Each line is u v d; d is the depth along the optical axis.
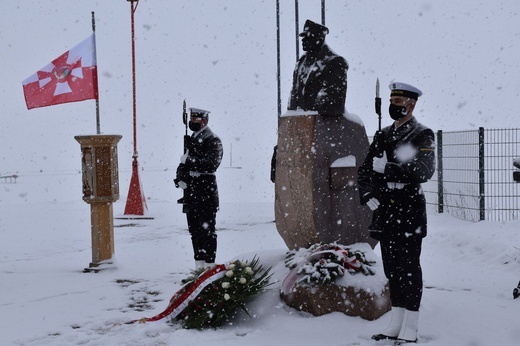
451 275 7.80
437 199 14.00
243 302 5.65
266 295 5.82
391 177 5.00
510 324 5.43
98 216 8.86
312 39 6.65
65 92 10.16
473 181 12.55
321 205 6.43
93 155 8.77
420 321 5.52
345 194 6.57
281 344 4.91
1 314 6.21
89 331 5.51
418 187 5.09
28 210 19.55
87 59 10.09
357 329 5.30
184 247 11.14
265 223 14.57
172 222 15.65
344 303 5.55
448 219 12.60
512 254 8.59
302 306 5.63
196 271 6.17
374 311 5.52
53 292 7.28
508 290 6.87
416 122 5.19
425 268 8.35
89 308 6.43
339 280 5.64
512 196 11.84
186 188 7.89
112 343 5.09
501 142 12.28
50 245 11.97
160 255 10.21
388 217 5.05
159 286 7.56
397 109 5.14
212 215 7.92
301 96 6.70
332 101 6.46
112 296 7.02
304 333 5.21
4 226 15.27
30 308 6.46
